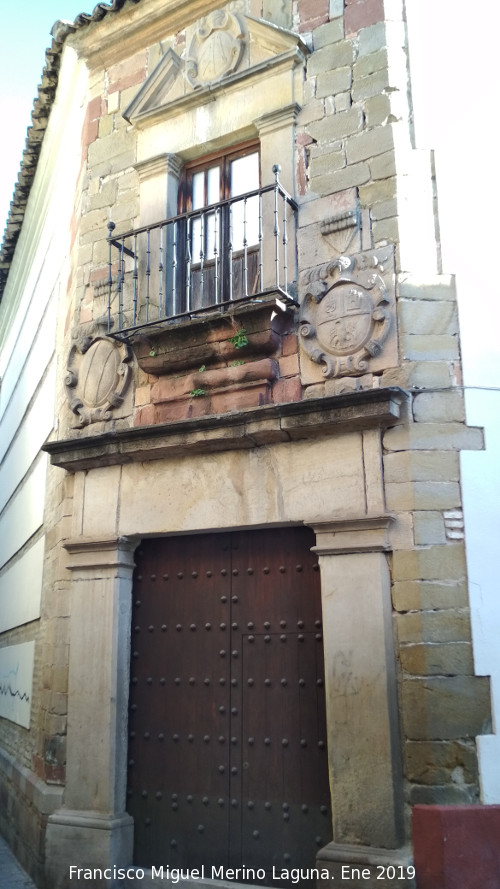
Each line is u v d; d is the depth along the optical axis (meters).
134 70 7.32
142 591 6.18
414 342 5.27
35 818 6.32
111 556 6.09
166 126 6.87
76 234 7.40
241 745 5.50
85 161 7.39
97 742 5.82
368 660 4.91
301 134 6.08
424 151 5.64
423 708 4.73
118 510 6.18
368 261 5.49
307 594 5.51
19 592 8.95
